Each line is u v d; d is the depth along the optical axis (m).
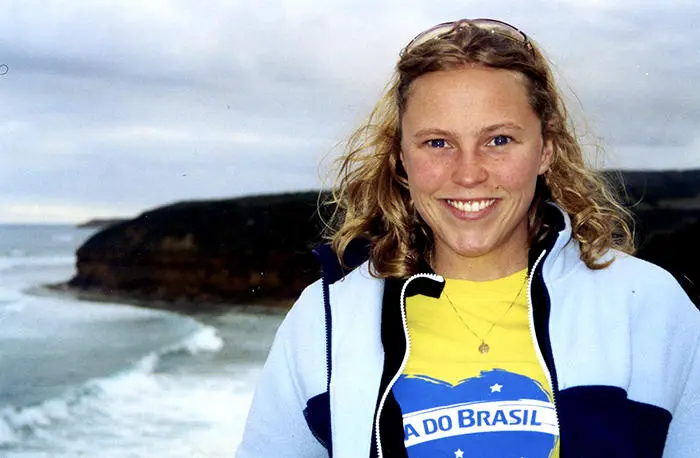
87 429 9.34
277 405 2.17
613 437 1.93
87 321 13.66
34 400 10.16
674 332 2.03
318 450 2.19
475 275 2.09
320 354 2.12
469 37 1.99
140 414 9.56
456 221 2.00
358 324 2.11
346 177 2.37
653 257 12.51
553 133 2.14
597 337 2.00
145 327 13.66
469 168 1.94
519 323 2.05
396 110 2.23
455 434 1.94
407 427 1.98
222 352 12.00
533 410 1.95
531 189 2.01
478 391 1.97
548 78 2.12
